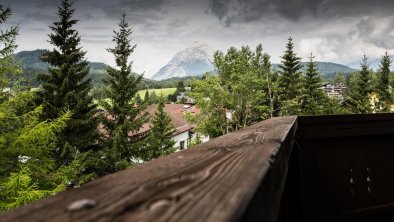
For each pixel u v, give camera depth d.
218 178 0.67
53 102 18.42
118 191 0.58
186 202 0.52
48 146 11.01
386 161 2.70
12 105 10.83
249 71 30.78
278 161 0.98
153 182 0.65
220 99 28.36
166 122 29.14
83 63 20.14
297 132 2.35
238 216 0.47
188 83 29.77
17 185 8.05
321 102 45.19
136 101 22.78
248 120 32.12
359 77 43.25
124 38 21.78
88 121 18.77
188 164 0.83
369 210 2.53
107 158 20.33
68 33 20.27
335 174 2.48
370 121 2.58
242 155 0.92
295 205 1.98
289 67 45.97
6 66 11.17
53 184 10.86
